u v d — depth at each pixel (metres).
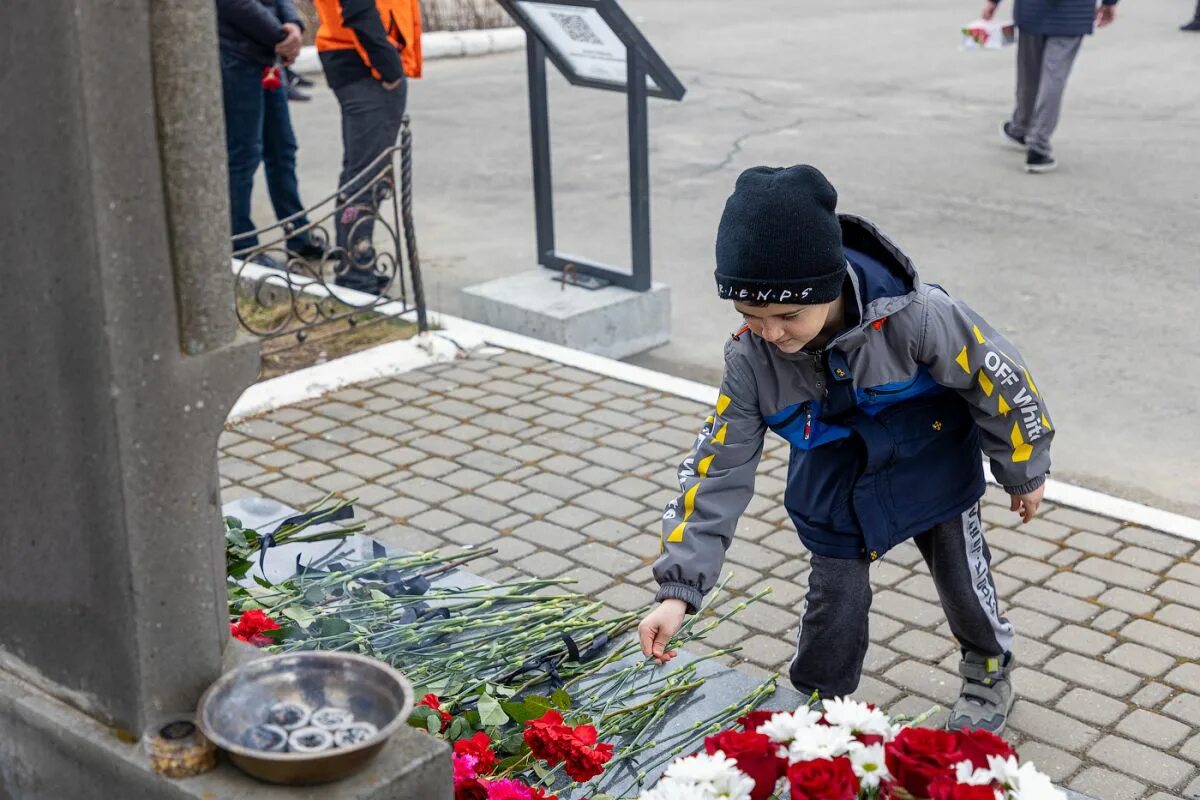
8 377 1.91
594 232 8.47
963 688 3.31
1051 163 9.53
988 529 4.37
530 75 6.58
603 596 4.03
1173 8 17.50
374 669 2.01
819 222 2.40
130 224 1.75
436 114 12.54
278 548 3.69
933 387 2.80
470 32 16.64
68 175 1.72
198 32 1.74
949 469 2.89
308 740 1.92
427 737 1.97
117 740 1.96
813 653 3.00
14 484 1.98
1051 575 4.08
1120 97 12.04
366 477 4.85
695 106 12.33
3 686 2.10
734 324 6.79
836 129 11.18
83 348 1.79
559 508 4.59
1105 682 3.54
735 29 17.08
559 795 2.71
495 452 5.05
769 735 1.95
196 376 1.85
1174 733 3.32
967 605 3.08
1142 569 4.11
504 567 4.20
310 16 15.89
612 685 3.09
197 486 1.90
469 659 3.03
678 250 8.04
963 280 7.20
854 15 18.22
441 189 9.70
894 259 2.67
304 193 9.53
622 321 6.36
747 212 2.41
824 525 2.91
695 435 5.20
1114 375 5.88
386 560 3.36
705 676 3.14
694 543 2.75
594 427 5.28
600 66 6.44
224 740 1.83
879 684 3.56
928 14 18.12
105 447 1.82
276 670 2.01
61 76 1.68
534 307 6.29
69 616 1.99
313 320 6.12
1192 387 5.73
